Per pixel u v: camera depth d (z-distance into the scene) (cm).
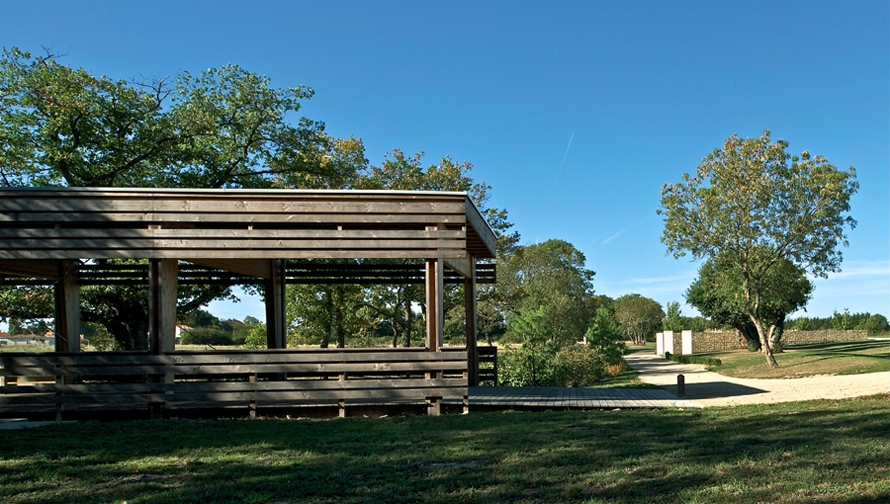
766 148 2248
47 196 1080
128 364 1077
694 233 2366
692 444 704
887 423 805
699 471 561
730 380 2020
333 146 2953
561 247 5519
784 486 499
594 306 5825
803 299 3700
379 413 1128
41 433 859
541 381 2423
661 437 763
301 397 1091
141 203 1093
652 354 5606
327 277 1683
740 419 926
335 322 2764
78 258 1073
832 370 2022
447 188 3133
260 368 1095
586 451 675
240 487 545
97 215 1084
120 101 2127
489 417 1031
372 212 1124
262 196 1112
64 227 1086
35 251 1069
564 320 4075
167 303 1098
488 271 1864
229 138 2288
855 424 809
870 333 6353
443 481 552
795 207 2266
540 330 2508
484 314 4100
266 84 2312
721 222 2309
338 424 955
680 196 2394
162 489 543
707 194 2300
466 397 1126
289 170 2377
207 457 678
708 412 1058
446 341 4650
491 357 1914
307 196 1117
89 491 539
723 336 4756
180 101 2267
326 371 1103
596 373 2925
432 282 1134
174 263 1127
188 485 554
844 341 5059
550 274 4481
